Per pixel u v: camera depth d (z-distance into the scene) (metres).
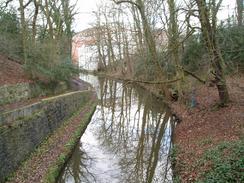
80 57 86.81
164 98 30.94
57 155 16.42
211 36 17.20
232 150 12.25
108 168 16.73
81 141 21.38
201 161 12.88
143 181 14.71
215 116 18.89
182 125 20.73
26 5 28.47
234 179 10.30
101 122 26.95
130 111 31.58
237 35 23.75
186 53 26.09
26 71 26.19
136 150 19.42
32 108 17.44
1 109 16.66
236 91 22.02
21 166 13.98
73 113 26.80
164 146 19.47
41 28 32.59
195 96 24.56
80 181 14.86
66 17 39.50
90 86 45.44
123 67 56.97
